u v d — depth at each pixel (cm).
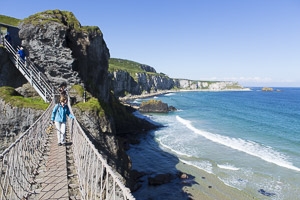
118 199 1343
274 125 5016
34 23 2255
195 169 2559
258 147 3334
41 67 2253
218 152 3073
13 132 1722
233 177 2361
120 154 2022
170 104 9156
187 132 4175
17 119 1716
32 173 865
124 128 4028
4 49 2161
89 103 1919
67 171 893
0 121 1714
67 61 2272
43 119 1312
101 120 1881
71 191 756
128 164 2100
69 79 2264
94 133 1812
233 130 4428
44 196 699
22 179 791
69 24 2636
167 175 2330
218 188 2155
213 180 2305
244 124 5062
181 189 2144
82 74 2634
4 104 1744
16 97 1823
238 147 3269
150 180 2253
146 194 2072
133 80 13650
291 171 2477
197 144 3428
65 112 1167
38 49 2252
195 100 11206
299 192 2059
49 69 2255
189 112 6912
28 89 2105
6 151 642
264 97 13800
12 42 2520
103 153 1788
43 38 2248
